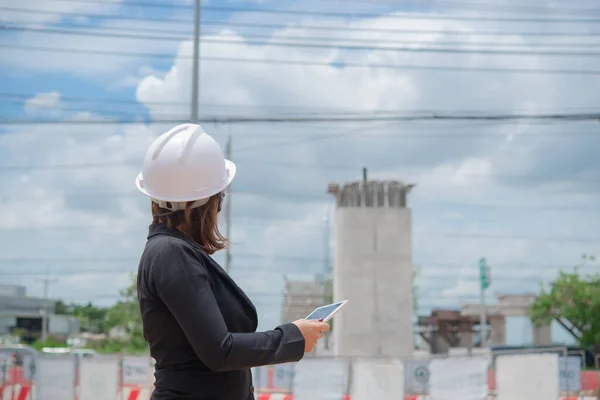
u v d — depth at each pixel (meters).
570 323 52.12
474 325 63.66
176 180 2.68
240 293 2.61
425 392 21.55
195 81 16.50
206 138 2.79
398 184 37.69
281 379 22.66
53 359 21.16
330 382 19.02
